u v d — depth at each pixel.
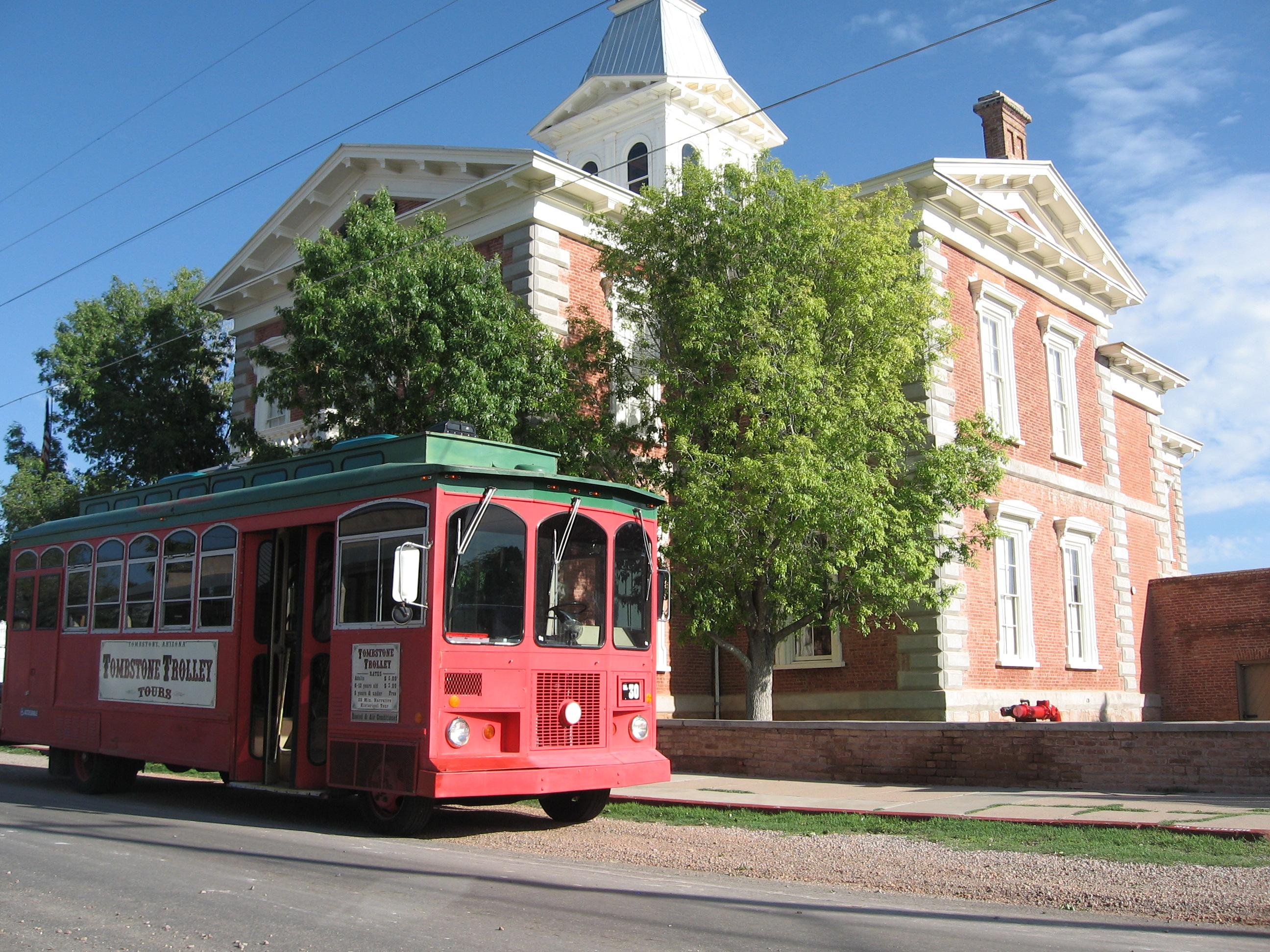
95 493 26.81
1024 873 8.82
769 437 16.45
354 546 11.30
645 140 33.78
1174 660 27.69
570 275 23.11
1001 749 14.63
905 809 12.42
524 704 10.71
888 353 17.39
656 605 12.19
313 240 27.12
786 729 16.52
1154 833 10.35
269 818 12.41
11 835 10.42
